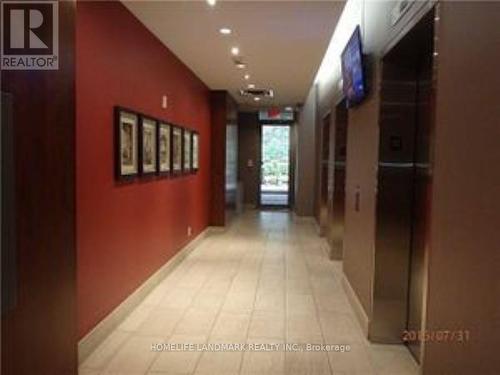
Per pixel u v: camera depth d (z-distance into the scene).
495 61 1.79
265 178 13.19
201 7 3.71
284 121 12.35
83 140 3.05
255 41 4.75
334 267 5.73
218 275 5.28
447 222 2.02
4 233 1.65
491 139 1.80
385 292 3.31
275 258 6.23
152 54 4.55
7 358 1.70
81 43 3.00
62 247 2.13
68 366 2.21
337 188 6.17
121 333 3.51
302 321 3.80
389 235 3.27
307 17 3.95
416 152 3.17
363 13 3.87
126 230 3.90
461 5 1.93
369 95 3.58
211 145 8.36
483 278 1.85
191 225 6.65
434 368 2.06
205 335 3.48
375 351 3.22
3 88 1.72
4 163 1.64
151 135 4.54
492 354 1.81
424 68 3.01
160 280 4.94
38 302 1.92
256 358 3.09
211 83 7.55
